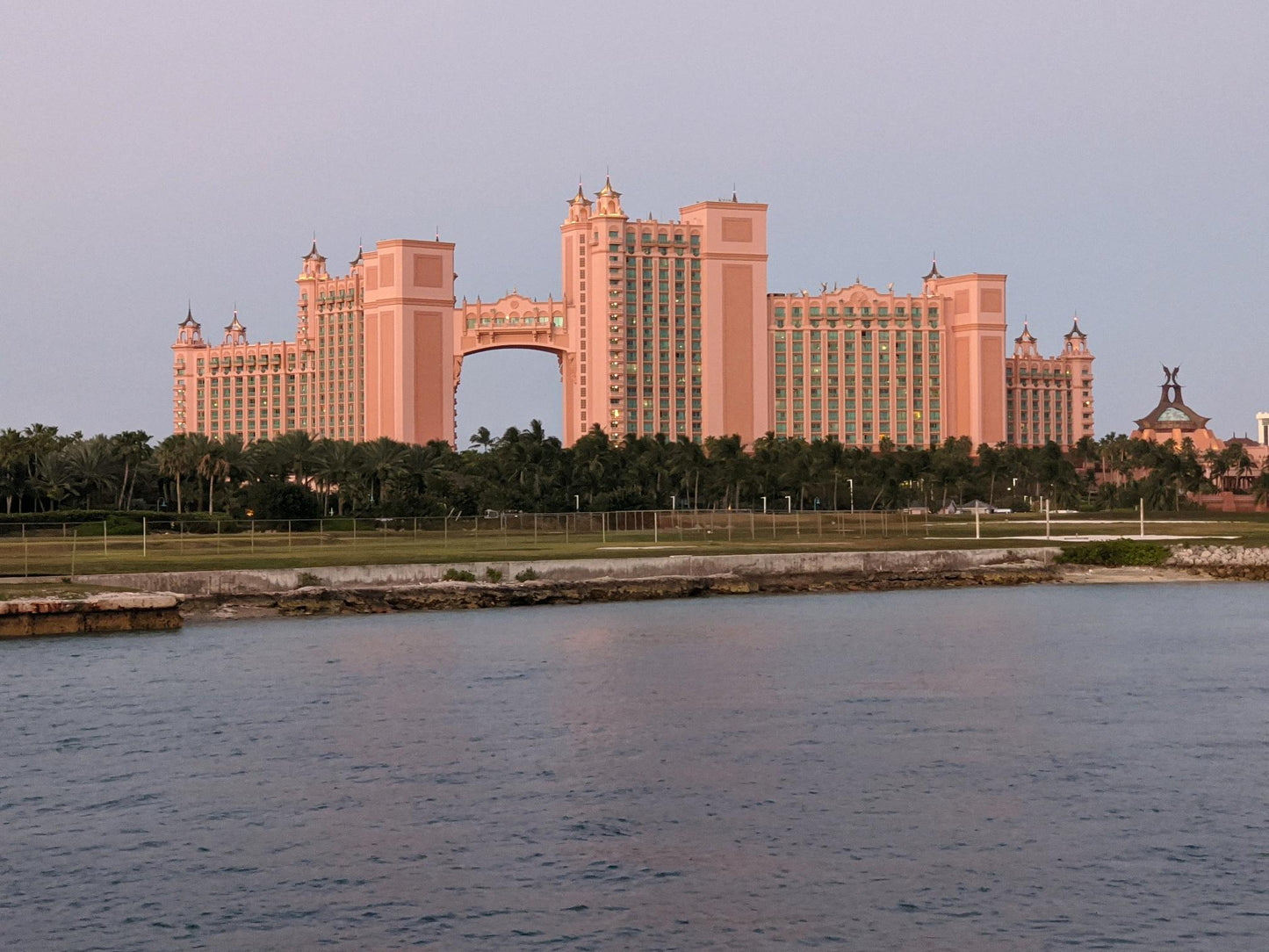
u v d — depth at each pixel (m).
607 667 94.75
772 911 47.38
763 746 69.81
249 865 51.84
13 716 76.62
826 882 49.97
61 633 107.25
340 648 101.94
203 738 71.62
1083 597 141.62
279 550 151.75
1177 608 132.25
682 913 47.19
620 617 122.88
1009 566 158.75
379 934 45.62
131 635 107.62
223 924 46.41
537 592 131.62
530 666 94.81
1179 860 51.81
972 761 66.56
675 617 122.94
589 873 50.97
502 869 51.47
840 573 149.88
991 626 117.81
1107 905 47.56
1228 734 72.25
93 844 54.19
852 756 67.62
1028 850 53.06
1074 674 92.81
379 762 66.56
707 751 68.94
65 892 49.12
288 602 120.50
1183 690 86.25
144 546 144.25
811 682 88.94
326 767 65.69
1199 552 163.62
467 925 46.31
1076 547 164.75
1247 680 90.31
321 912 47.44
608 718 77.00
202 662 94.69
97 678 88.25
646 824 56.56
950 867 51.31
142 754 68.12
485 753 68.62
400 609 124.81
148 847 53.78
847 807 58.72
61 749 69.06
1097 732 72.81
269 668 92.56
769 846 53.81
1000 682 89.50
